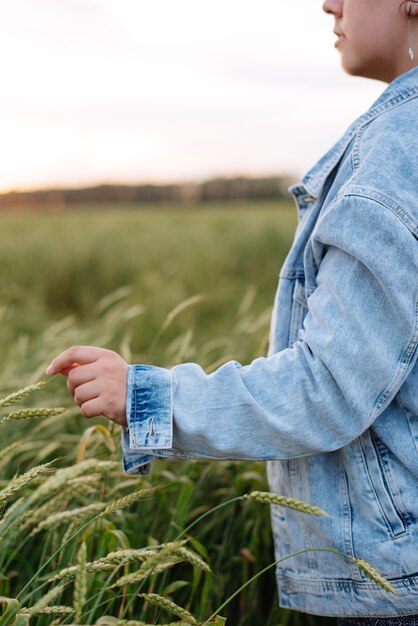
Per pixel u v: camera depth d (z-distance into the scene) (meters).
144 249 11.45
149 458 1.22
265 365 1.14
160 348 5.02
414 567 1.14
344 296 1.10
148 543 1.73
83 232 13.38
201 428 1.13
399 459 1.15
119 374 1.14
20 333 4.82
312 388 1.11
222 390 1.13
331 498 1.22
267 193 37.44
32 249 10.56
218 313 7.23
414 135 1.14
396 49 1.23
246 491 2.11
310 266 1.23
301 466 1.26
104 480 1.61
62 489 1.08
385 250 1.07
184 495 1.76
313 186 1.28
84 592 0.85
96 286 9.40
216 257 10.84
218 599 1.88
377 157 1.12
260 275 9.98
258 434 1.13
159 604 1.04
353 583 1.21
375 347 1.08
